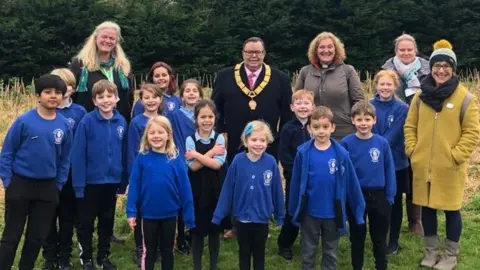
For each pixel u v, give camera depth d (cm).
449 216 485
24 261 436
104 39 501
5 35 1477
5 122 995
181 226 529
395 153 514
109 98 459
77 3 1555
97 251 511
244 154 450
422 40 1695
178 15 1594
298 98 494
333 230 442
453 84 465
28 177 425
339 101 530
